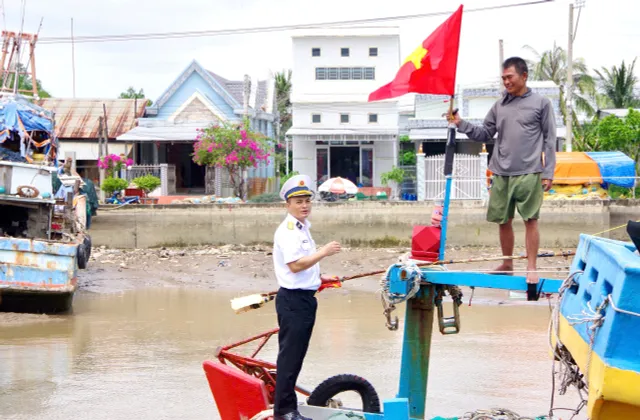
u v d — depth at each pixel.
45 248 14.66
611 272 4.50
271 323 14.16
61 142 38.25
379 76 36.34
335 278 6.36
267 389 6.46
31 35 19.38
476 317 14.62
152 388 9.62
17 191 14.75
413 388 6.71
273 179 39.12
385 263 22.09
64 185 18.38
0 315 14.69
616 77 44.38
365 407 6.58
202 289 18.61
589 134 35.62
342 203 24.94
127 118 39.12
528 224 6.57
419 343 6.69
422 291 6.65
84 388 9.61
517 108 6.65
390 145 36.53
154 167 34.97
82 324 14.05
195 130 36.91
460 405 8.84
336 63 36.47
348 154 36.97
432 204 24.59
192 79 38.19
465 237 24.34
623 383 4.17
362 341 12.43
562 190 25.59
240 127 32.34
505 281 6.34
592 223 24.03
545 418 6.56
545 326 13.70
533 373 10.32
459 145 38.97
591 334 4.54
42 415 8.52
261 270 21.16
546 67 45.81
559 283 6.20
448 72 6.64
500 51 35.88
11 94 17.22
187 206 25.05
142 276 20.19
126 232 24.88
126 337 12.85
